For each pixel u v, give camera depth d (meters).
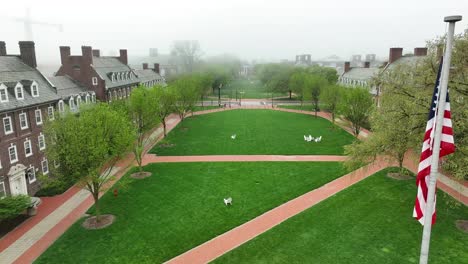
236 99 111.44
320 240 25.19
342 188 34.69
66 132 27.17
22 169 34.72
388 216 28.44
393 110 29.98
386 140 30.84
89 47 57.62
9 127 34.00
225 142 55.00
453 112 24.48
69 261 23.36
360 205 30.62
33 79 41.06
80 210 31.53
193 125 69.94
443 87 13.44
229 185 36.25
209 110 90.38
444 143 14.48
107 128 29.52
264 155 47.31
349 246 24.31
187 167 42.59
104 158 28.16
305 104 100.06
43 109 39.94
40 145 38.91
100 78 58.56
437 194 32.69
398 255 23.05
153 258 23.53
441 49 27.14
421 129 28.22
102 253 24.22
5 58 40.16
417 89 28.86
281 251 23.95
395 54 69.00
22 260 23.67
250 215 29.41
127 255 23.94
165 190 35.31
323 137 57.38
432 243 24.31
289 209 30.34
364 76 81.00
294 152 48.44
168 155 48.25
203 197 33.34
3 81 35.25
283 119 75.50
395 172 38.66
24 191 35.19
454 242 24.33
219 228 27.36
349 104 53.22
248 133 61.44
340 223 27.55
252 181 37.25
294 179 37.53
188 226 27.77
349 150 33.34
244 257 23.38
